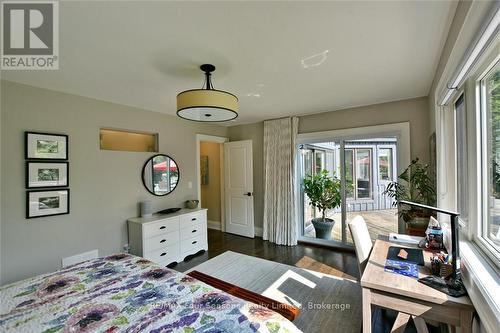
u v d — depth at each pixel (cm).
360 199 371
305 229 434
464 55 118
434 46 182
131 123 336
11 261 233
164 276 158
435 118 235
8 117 234
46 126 258
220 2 132
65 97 273
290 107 359
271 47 182
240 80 246
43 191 253
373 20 150
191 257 361
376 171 355
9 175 233
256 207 473
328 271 302
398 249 186
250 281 277
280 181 422
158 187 366
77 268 171
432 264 146
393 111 330
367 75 238
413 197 298
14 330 108
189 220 361
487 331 91
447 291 122
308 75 236
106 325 110
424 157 308
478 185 150
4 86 232
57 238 263
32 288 143
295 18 147
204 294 136
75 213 277
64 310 122
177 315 117
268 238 439
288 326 109
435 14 144
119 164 321
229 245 414
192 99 196
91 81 243
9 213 233
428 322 193
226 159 495
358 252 185
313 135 398
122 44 174
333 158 393
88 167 290
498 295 93
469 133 154
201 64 208
